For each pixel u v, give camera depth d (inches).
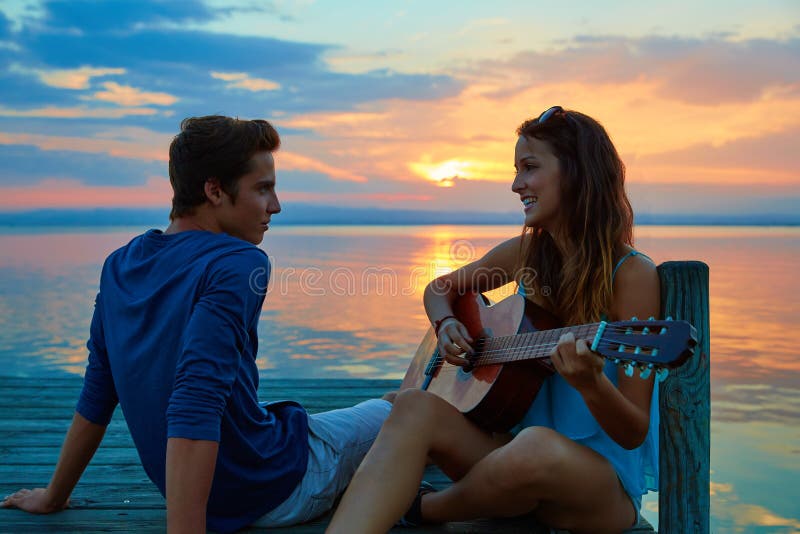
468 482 87.4
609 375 89.0
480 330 105.9
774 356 418.3
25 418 157.8
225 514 87.8
